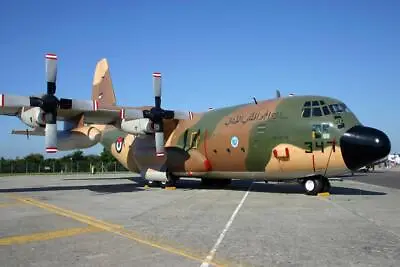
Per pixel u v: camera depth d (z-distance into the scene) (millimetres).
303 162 16328
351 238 7840
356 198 15336
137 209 12391
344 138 15328
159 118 20734
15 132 21891
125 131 21547
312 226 9180
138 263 6164
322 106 16344
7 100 16875
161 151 20734
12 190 19781
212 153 19766
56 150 17969
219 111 20875
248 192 18406
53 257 6539
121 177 34875
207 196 16547
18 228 9156
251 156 17922
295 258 6379
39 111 17719
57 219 10430
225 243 7500
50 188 21172
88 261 6285
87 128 22031
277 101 17953
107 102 27656
